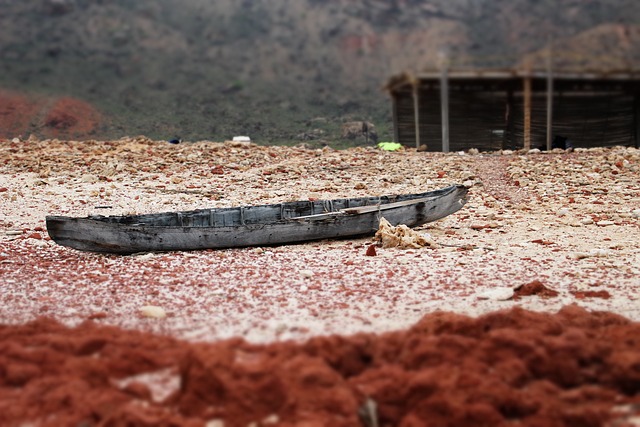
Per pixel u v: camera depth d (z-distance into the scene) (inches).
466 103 1106.7
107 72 1598.2
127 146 937.5
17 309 338.3
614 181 725.9
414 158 892.0
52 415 217.3
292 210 549.6
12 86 1455.5
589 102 1111.0
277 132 1419.8
